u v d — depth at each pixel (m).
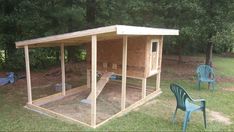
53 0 9.38
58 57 10.83
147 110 5.57
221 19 8.32
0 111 5.27
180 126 4.70
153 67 6.61
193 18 9.09
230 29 8.33
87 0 9.92
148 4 9.68
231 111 5.61
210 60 9.42
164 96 6.74
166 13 9.99
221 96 6.81
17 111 5.29
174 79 9.05
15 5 8.51
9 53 9.00
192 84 8.30
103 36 4.90
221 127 4.72
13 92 6.78
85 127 4.53
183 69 11.27
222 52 19.73
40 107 5.40
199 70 7.80
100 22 10.25
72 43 6.63
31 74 9.06
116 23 10.21
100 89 6.46
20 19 8.35
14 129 4.38
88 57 7.19
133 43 6.15
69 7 9.77
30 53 9.09
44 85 7.64
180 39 10.25
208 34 8.67
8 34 8.70
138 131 4.43
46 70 9.83
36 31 9.20
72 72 9.59
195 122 4.92
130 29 4.35
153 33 5.51
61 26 9.80
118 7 10.04
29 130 4.36
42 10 9.07
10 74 7.98
